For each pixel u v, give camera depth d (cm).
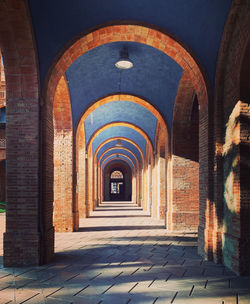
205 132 710
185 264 634
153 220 1453
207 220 682
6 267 608
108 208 2283
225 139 653
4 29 591
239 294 460
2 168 2309
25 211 628
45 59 654
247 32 538
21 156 637
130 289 481
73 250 766
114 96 1164
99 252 743
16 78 638
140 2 631
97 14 646
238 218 570
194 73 727
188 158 1101
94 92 1145
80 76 1031
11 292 466
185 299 441
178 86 992
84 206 1555
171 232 1065
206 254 673
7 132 639
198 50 683
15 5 555
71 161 1101
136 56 962
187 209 1100
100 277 543
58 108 1086
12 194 631
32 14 600
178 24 666
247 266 556
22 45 615
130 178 3900
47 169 663
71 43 665
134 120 1597
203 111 726
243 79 575
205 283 510
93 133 1605
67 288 485
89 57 948
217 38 649
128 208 2280
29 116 641
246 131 575
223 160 659
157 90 1123
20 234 622
